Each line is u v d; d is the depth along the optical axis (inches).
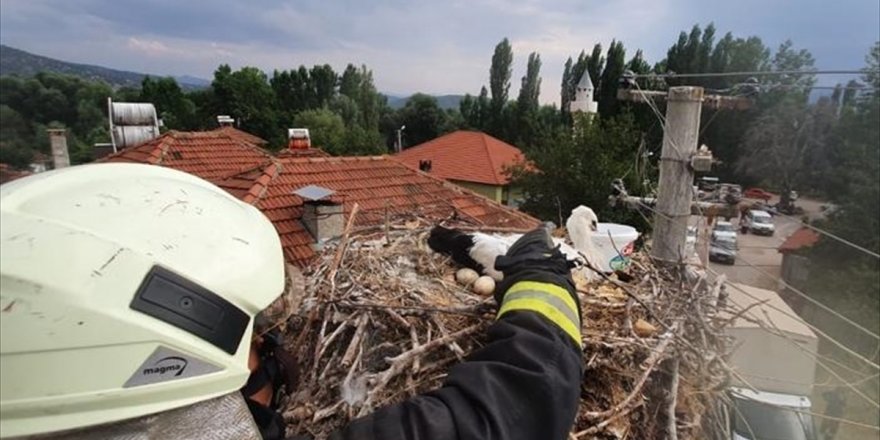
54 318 29.0
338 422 67.2
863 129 566.3
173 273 32.9
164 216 35.8
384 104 2517.2
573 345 45.9
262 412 42.8
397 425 37.4
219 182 313.0
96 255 31.0
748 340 220.2
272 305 44.7
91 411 30.0
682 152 165.6
